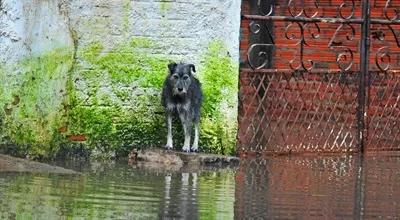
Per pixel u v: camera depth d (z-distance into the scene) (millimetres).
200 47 12266
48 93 11688
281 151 13125
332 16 14031
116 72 12055
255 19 12633
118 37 12039
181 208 9047
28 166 11031
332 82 13430
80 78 11945
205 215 8797
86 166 11477
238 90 12531
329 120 13430
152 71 12156
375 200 9906
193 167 11820
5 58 11414
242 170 11680
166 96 12094
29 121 11570
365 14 13453
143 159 12062
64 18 11781
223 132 12383
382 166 12422
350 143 13555
